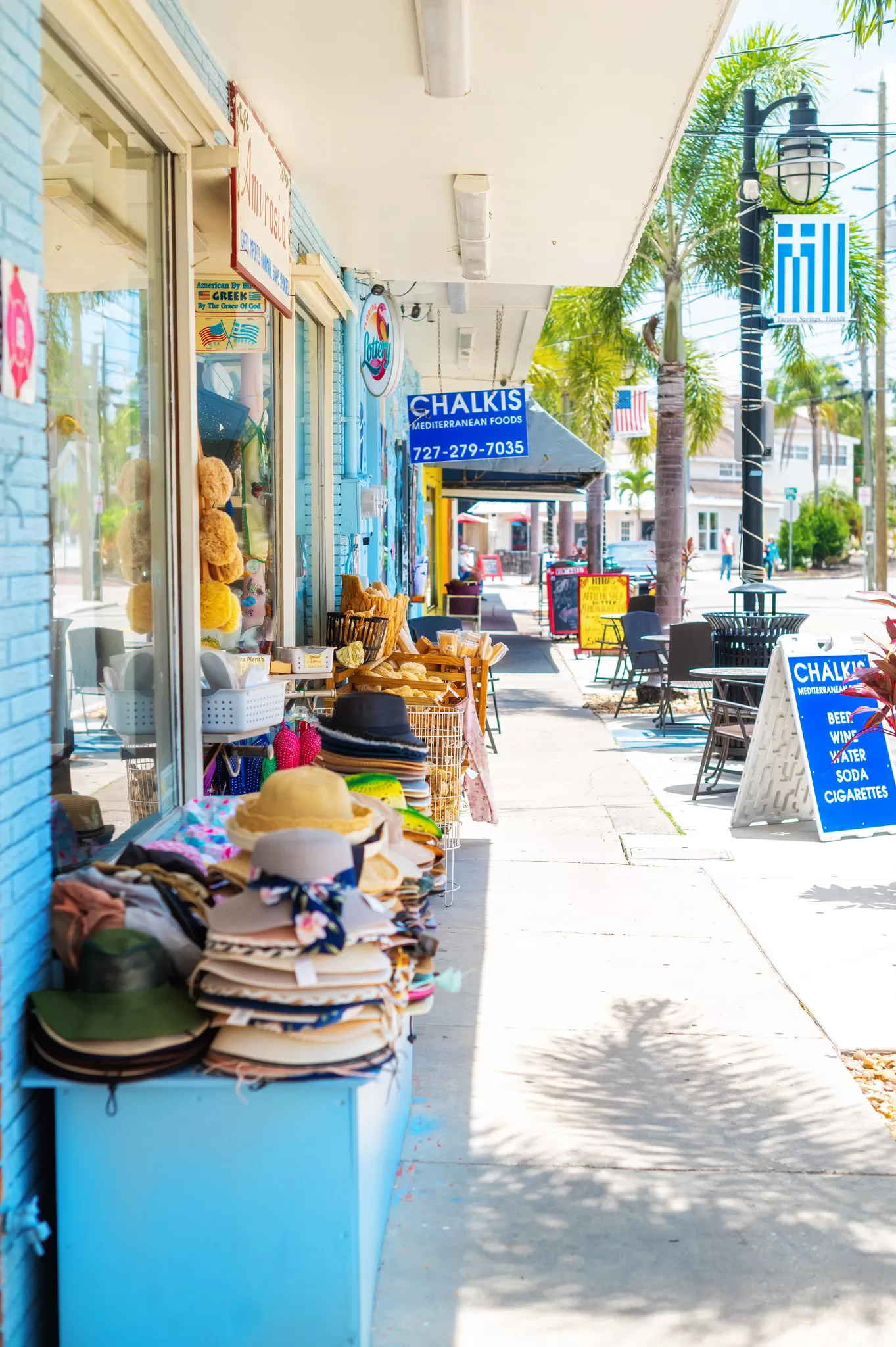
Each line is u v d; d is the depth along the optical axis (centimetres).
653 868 646
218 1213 256
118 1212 256
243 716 446
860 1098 382
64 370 331
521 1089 387
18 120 249
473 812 605
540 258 829
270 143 526
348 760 444
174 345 426
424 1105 376
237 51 462
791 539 5412
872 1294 286
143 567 400
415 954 304
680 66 489
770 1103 379
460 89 494
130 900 271
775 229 1226
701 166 1471
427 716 582
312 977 251
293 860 257
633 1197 325
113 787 364
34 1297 259
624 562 3412
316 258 664
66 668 327
